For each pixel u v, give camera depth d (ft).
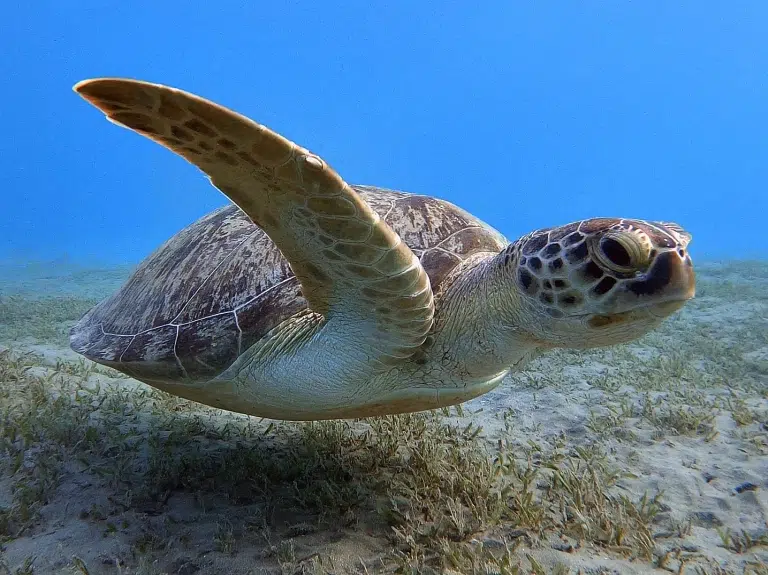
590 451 2.62
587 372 4.18
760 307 7.10
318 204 1.42
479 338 1.97
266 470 2.25
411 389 2.06
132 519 1.95
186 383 2.05
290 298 2.00
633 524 2.01
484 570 1.70
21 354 4.13
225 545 1.81
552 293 1.72
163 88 1.15
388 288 1.63
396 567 1.74
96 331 2.49
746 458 2.58
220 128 1.24
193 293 2.15
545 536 1.91
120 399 3.07
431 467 2.25
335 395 1.97
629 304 1.60
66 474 2.21
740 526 2.05
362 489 2.14
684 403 3.38
